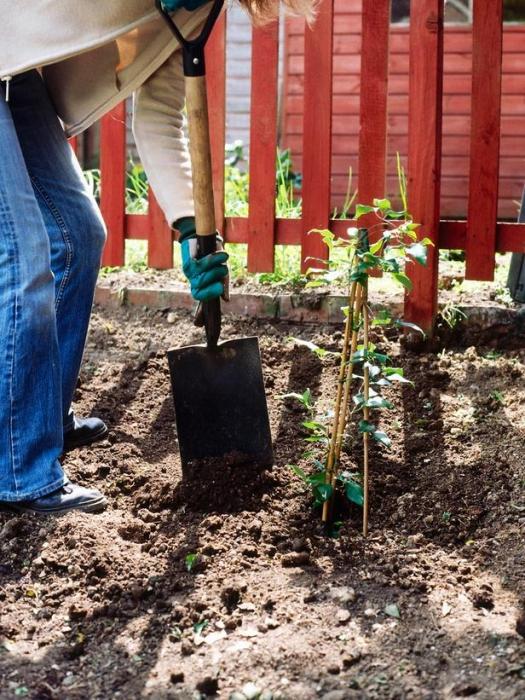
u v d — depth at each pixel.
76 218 2.14
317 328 2.92
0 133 1.90
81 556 1.90
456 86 6.16
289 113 6.34
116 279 3.21
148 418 2.53
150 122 2.08
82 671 1.62
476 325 2.81
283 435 2.38
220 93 2.97
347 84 6.23
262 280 3.08
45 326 1.97
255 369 2.15
